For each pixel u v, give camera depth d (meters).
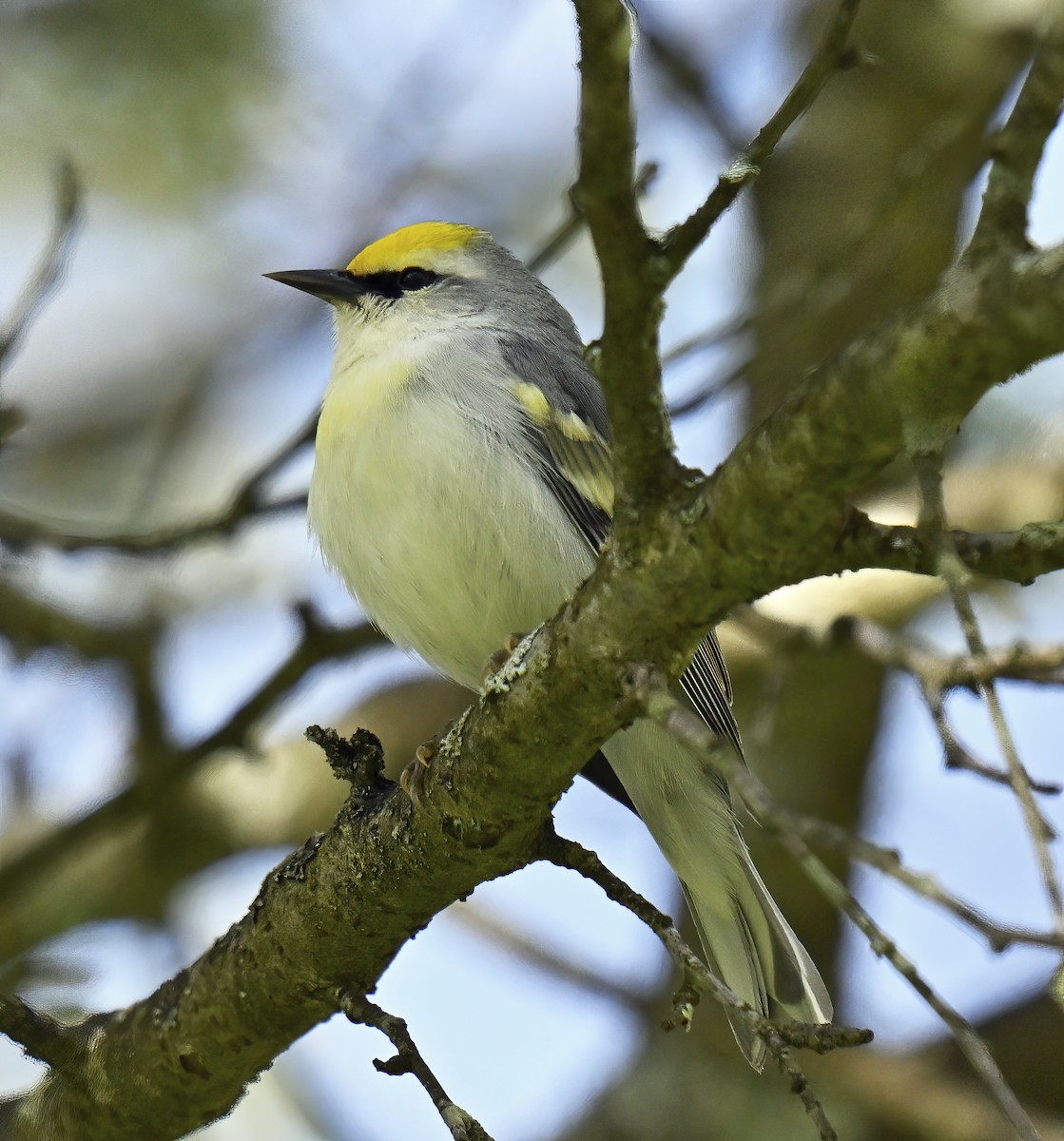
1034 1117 9.87
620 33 4.38
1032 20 10.73
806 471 4.88
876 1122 10.13
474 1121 6.03
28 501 13.70
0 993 7.47
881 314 11.25
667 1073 10.67
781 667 9.83
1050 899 4.05
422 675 12.07
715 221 4.77
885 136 11.26
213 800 11.55
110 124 13.00
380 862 6.67
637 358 5.01
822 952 11.06
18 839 11.05
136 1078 7.28
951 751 5.75
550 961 11.88
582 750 6.03
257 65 13.07
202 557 13.38
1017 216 4.30
